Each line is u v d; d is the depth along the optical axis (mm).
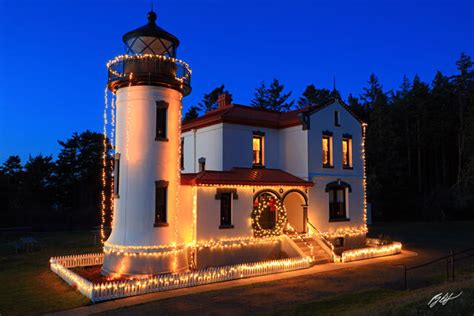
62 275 17531
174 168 19109
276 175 23859
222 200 20656
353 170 27312
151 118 18625
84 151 55375
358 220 27125
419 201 52938
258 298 14117
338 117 26828
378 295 13562
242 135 24891
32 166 54406
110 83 19047
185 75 19828
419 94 60969
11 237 34250
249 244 21125
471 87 55969
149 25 19250
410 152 61469
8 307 13609
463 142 52969
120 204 18547
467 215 51844
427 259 22703
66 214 41094
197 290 15398
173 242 18438
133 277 17125
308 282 16641
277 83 74062
